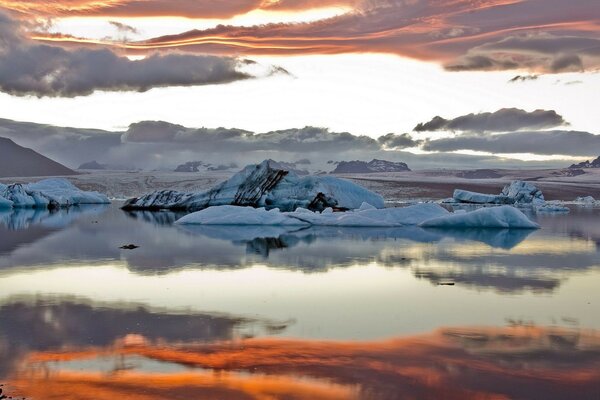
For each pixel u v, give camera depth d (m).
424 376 9.05
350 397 8.27
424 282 16.88
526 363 9.63
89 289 15.62
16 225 36.88
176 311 13.16
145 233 31.52
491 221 35.94
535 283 16.77
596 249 25.06
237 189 55.09
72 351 10.22
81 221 40.75
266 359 9.81
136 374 9.10
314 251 23.89
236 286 16.12
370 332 11.44
